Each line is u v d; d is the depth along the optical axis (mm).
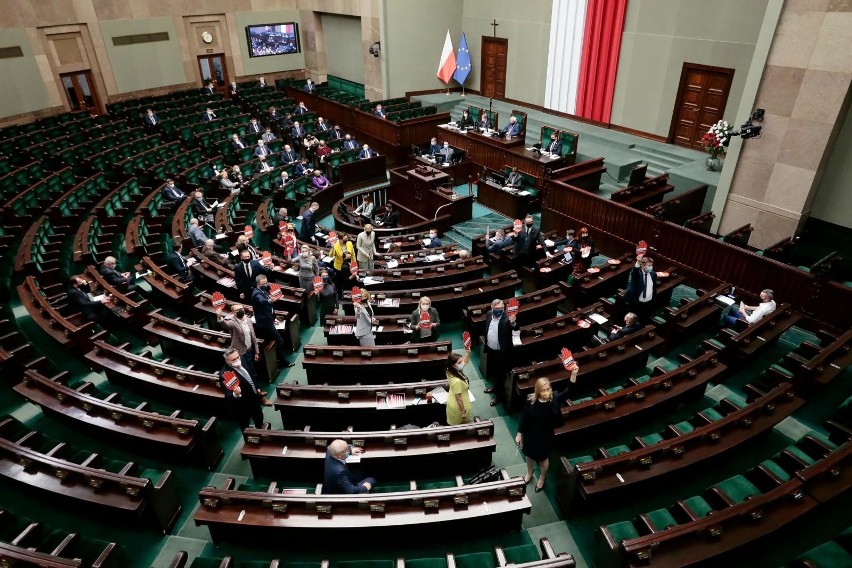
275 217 14039
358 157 19625
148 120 21625
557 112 22500
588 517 6445
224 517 5695
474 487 5766
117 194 14867
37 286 9711
